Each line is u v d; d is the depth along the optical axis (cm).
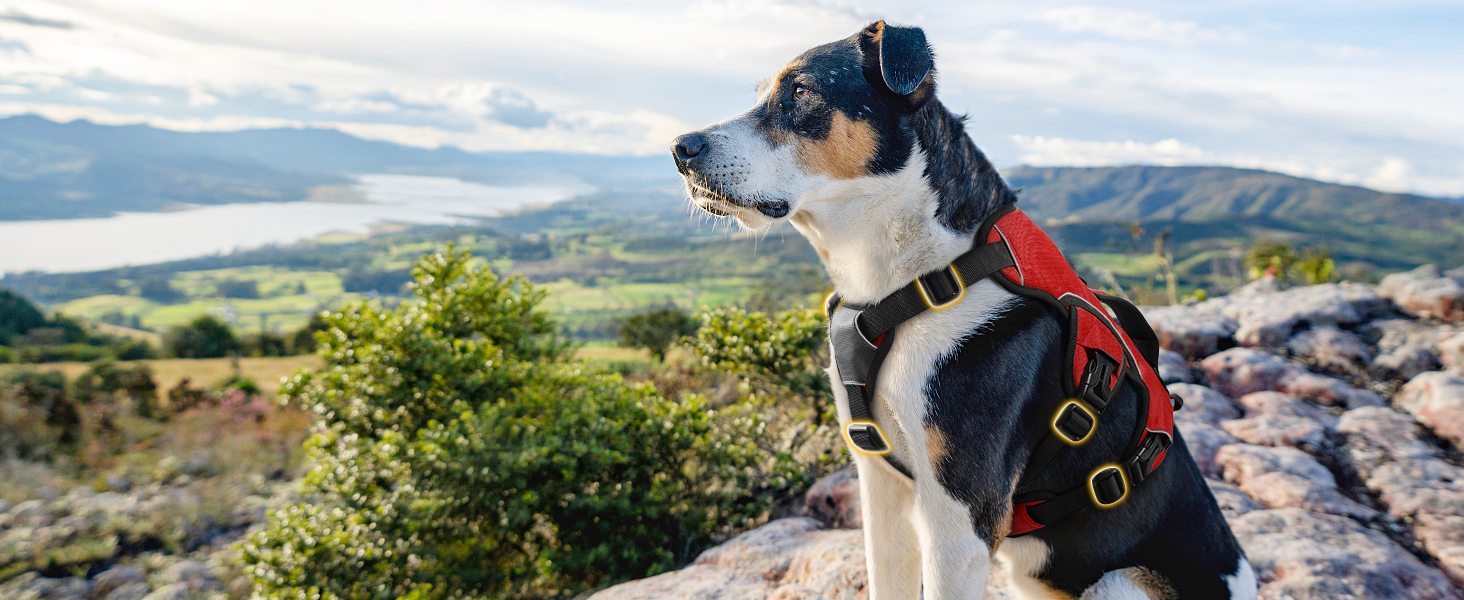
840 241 171
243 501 1051
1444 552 285
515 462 518
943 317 154
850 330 165
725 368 688
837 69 168
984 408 149
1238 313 560
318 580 520
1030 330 152
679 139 174
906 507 177
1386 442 365
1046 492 162
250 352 4875
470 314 737
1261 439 393
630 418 577
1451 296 473
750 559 341
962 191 164
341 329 661
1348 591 254
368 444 584
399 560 525
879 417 161
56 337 6506
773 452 620
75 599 784
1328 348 477
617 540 552
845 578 286
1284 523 302
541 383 664
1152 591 178
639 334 3019
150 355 4759
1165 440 169
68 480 1125
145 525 941
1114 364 160
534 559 552
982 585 155
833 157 165
